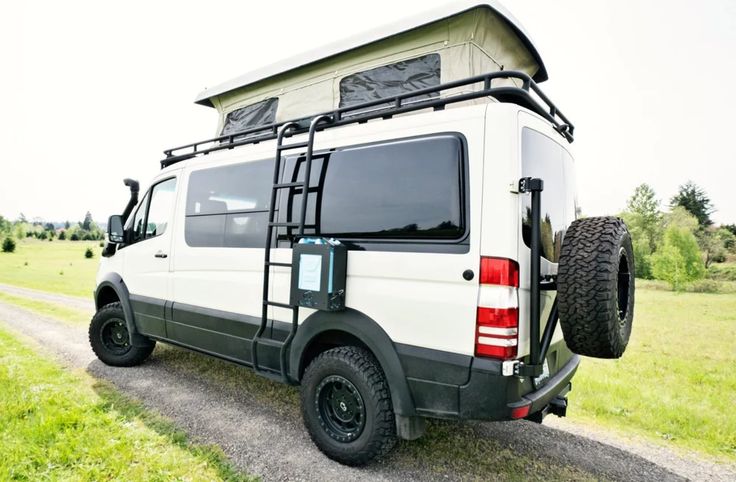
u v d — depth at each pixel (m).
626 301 2.56
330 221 2.88
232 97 4.91
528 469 2.81
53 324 7.15
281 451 2.93
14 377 4.08
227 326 3.53
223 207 3.69
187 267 3.93
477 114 2.31
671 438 3.33
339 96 3.97
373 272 2.60
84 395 3.73
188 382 4.24
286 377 3.06
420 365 2.37
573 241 2.31
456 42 3.37
